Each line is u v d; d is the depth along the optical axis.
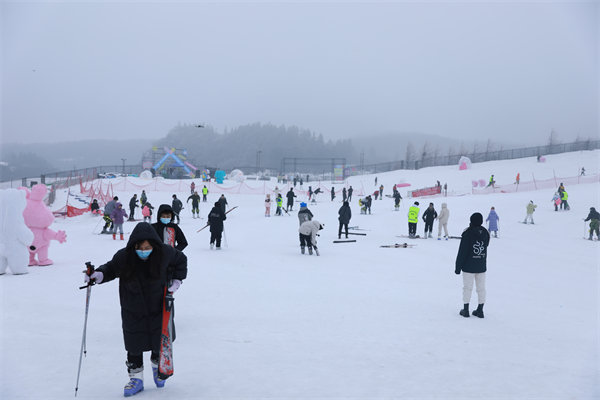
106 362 4.06
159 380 3.41
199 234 18.75
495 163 71.38
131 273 3.15
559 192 27.14
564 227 22.28
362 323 5.80
